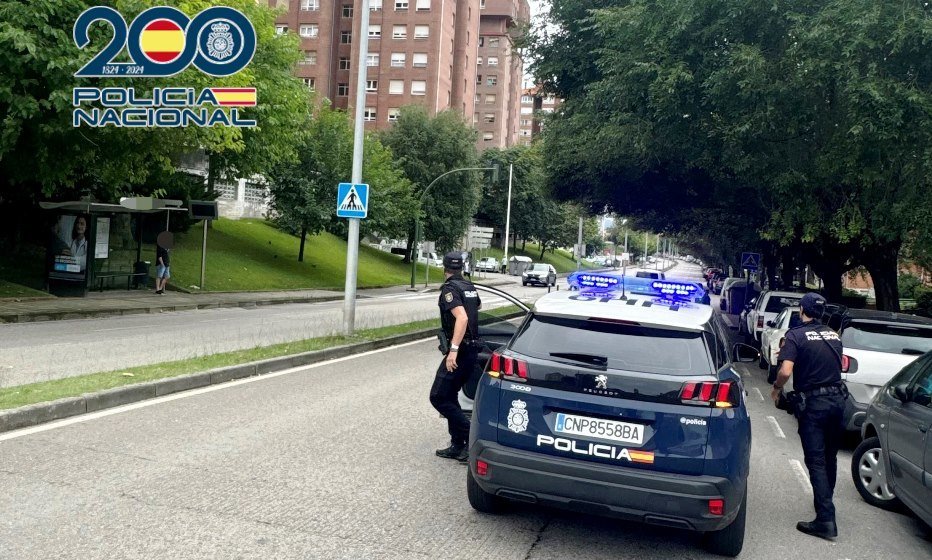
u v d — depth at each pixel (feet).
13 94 49.67
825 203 51.98
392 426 24.04
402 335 49.49
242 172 91.71
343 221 119.85
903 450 17.76
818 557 15.52
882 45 40.40
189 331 49.88
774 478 21.74
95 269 73.51
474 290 20.39
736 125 45.70
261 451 20.21
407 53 229.45
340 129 119.34
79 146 57.98
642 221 122.21
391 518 15.74
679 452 13.64
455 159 168.35
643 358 14.51
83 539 13.65
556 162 73.46
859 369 26.78
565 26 68.80
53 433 20.76
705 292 18.03
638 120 51.85
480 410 15.03
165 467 18.26
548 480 14.02
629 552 14.88
